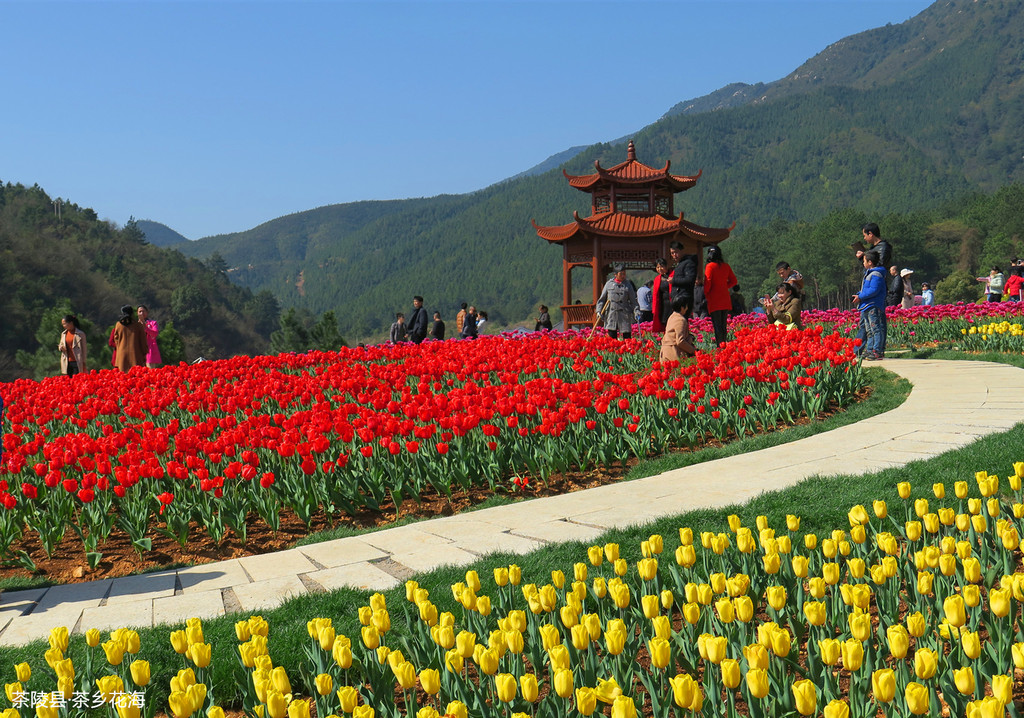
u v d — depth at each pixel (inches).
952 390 425.1
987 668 120.0
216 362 558.3
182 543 263.4
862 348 593.6
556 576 149.3
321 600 191.3
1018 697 126.7
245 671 139.1
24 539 281.3
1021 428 302.7
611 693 101.0
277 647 161.3
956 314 743.7
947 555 136.7
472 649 116.1
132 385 467.2
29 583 237.8
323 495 284.0
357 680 147.1
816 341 454.6
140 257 6924.2
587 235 1255.5
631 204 1298.0
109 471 271.3
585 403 340.2
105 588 225.5
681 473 303.6
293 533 277.0
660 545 159.5
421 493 312.8
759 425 387.5
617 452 336.2
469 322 1018.7
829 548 151.3
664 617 118.8
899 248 6437.0
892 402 407.5
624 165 1312.7
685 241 1317.7
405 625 172.4
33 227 5885.8
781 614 152.3
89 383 474.0
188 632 125.0
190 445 284.7
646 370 521.0
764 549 159.8
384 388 408.2
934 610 140.2
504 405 318.7
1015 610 135.5
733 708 108.5
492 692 122.3
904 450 300.5
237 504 270.4
